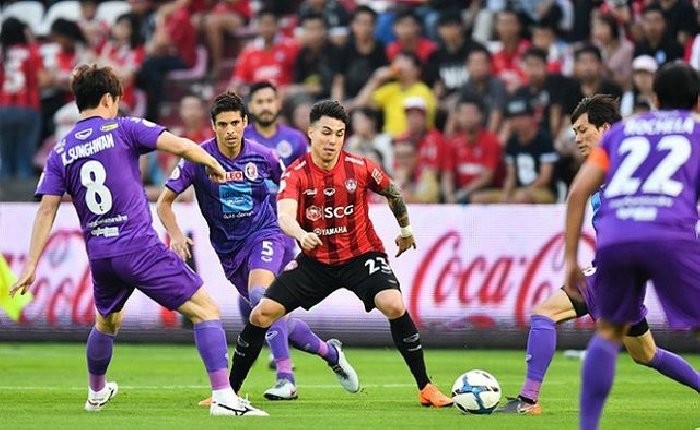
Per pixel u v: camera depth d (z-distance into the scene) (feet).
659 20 204.44
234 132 108.68
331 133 96.89
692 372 98.53
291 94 216.74
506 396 113.70
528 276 166.40
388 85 218.18
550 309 97.14
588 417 71.10
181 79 243.40
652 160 72.95
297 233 92.58
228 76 246.88
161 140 90.17
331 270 99.55
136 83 237.45
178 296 91.45
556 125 201.77
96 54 244.01
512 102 201.98
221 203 111.24
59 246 175.32
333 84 225.15
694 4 210.79
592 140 97.86
